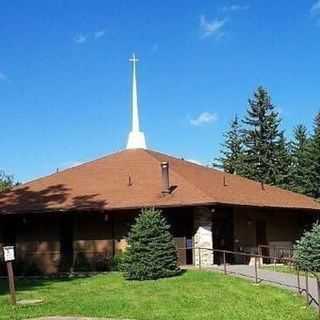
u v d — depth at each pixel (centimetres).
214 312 1730
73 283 2475
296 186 6359
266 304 1830
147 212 2573
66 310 1814
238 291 2070
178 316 1691
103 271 3066
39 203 3294
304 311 1706
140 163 3650
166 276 2459
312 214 3822
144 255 2458
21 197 3441
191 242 3108
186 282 2308
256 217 3509
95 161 3831
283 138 6731
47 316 1738
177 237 3125
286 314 1673
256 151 6712
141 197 3184
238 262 3309
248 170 6588
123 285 2319
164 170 3175
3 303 1956
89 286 2341
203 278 2397
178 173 3406
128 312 1769
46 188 3538
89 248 3225
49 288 2330
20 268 3241
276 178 6525
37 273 3231
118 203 3155
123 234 3189
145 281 2395
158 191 3225
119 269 2972
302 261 2652
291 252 3338
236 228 3344
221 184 3525
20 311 1811
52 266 3259
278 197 3691
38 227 3316
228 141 7406
